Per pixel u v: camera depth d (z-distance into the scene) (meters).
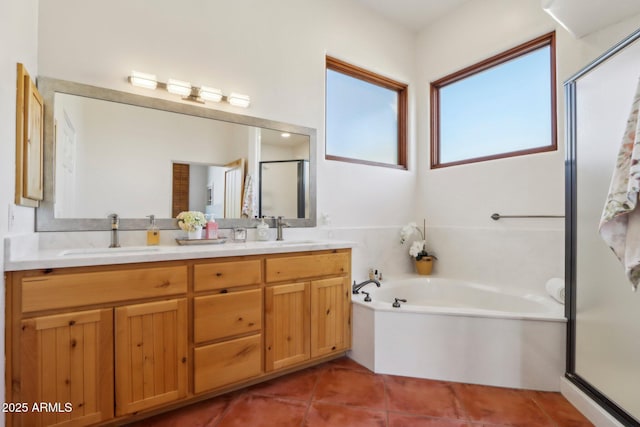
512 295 2.37
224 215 2.24
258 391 1.78
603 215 1.19
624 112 1.46
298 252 1.94
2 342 1.14
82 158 1.77
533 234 2.44
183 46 2.10
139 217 1.93
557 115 2.32
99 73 1.83
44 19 1.69
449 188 3.08
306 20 2.66
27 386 1.19
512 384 1.83
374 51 3.09
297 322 1.93
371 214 3.04
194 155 2.13
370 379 1.92
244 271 1.73
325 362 2.15
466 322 1.90
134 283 1.41
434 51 3.24
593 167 1.63
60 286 1.25
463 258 2.93
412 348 1.96
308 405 1.65
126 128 1.91
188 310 1.55
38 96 1.54
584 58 2.13
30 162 1.40
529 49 2.54
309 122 2.65
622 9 1.84
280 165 2.49
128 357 1.39
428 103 3.30
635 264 1.10
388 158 3.34
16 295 1.18
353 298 2.24
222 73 2.24
